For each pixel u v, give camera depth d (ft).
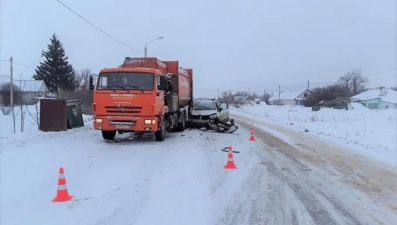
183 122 61.87
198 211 18.67
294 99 340.59
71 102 57.72
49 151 34.53
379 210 19.58
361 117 135.44
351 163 34.45
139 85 41.60
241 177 26.78
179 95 58.90
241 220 17.54
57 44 209.46
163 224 16.67
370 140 57.72
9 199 20.13
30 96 145.28
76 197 20.70
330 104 245.04
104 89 41.65
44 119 50.19
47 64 207.21
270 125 87.45
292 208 19.61
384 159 37.35
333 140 55.31
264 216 18.21
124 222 16.84
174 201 20.26
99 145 40.45
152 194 21.56
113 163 30.58
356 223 17.47
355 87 312.91
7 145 36.19
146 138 48.88
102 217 17.48
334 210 19.43
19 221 16.88
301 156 38.11
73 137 45.34
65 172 26.76
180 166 30.01
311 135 63.00
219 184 24.44
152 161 31.89
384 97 223.30
